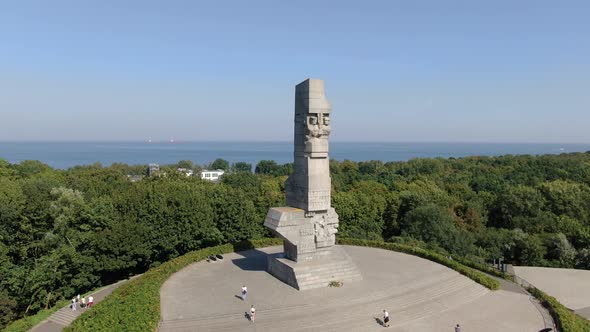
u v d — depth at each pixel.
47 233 44.44
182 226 51.59
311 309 31.20
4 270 40.91
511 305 34.03
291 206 40.06
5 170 85.12
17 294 41.25
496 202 79.81
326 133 37.62
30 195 46.94
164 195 53.25
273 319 29.81
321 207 37.72
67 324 34.78
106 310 30.61
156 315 29.33
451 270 41.31
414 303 33.19
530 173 115.44
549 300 33.91
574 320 29.97
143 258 49.88
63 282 43.78
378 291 34.66
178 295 34.44
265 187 84.44
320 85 37.00
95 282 47.38
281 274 38.03
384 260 45.44
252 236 57.69
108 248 44.66
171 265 42.56
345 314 30.67
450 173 131.50
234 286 36.59
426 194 80.06
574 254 52.84
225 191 63.41
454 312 32.44
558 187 78.31
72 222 47.00
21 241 44.56
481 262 48.19
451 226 62.25
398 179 115.94
